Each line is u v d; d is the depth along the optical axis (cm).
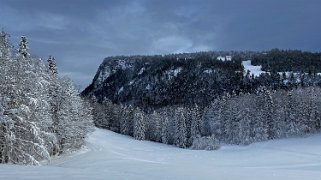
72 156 5250
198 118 12756
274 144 9150
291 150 7544
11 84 3042
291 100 10425
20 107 3047
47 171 1798
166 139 13125
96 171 1930
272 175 2662
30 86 3216
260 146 9250
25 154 3094
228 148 9888
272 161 6106
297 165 5262
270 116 10212
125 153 7006
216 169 3247
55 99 5128
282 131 10056
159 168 3244
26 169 1884
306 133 9900
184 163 5641
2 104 2977
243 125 10356
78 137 6116
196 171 2864
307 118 10156
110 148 7856
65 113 5244
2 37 3161
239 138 10350
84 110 7806
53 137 3550
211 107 12569
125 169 3234
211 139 10462
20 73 3131
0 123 2944
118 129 15462
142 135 13000
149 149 9169
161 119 14050
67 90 5441
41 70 4184
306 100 10262
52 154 5172
